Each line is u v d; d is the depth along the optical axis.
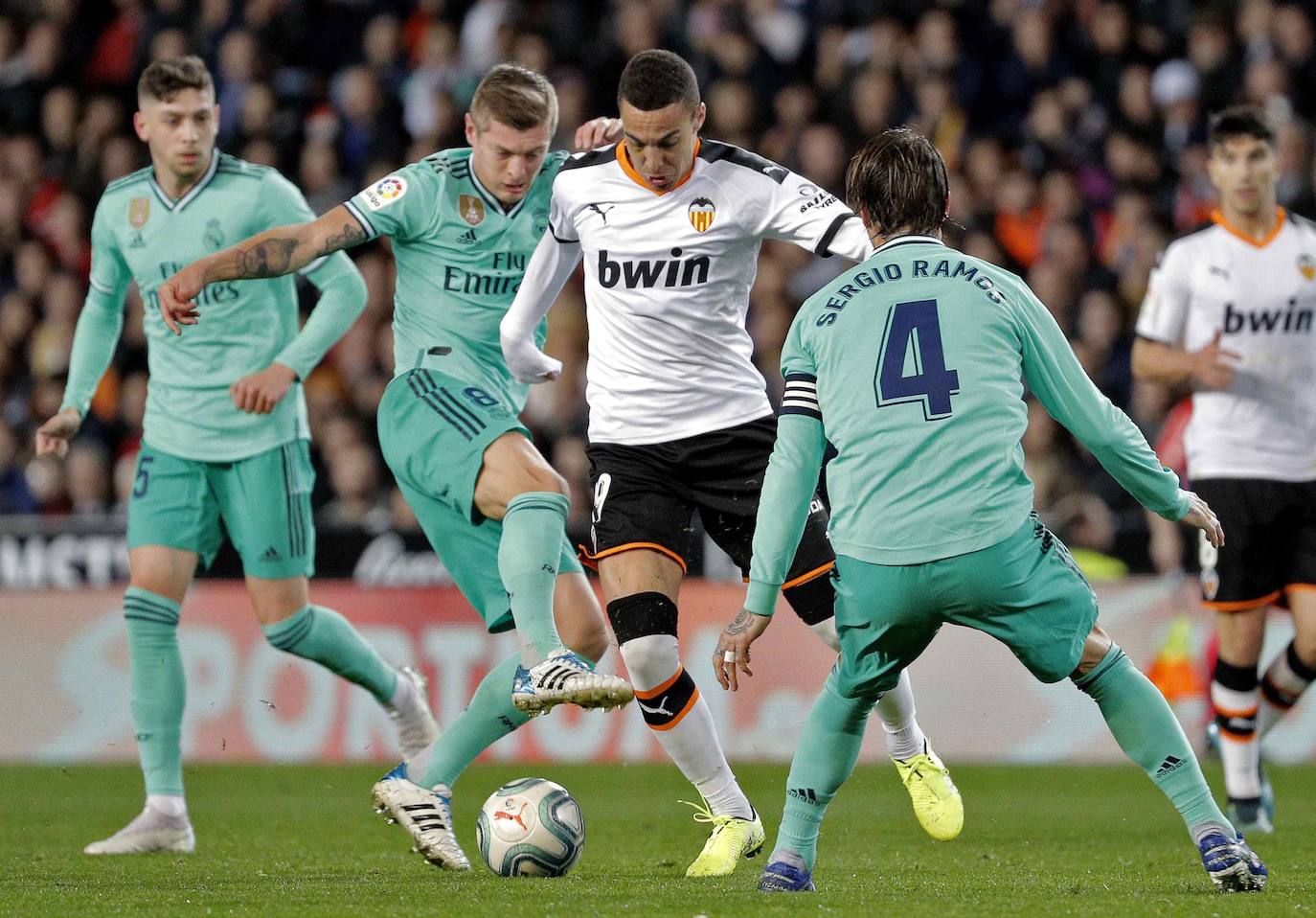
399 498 38.66
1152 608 34.66
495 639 35.19
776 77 49.09
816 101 48.44
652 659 18.44
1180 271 25.55
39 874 19.09
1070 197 44.94
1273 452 24.86
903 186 15.73
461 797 29.81
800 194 18.86
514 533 18.89
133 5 52.50
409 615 35.41
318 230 19.69
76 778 33.31
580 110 48.16
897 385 15.01
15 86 52.06
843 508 15.22
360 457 39.53
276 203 23.42
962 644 35.09
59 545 36.41
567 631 20.25
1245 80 47.88
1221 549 24.86
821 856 21.03
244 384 22.16
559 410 41.19
